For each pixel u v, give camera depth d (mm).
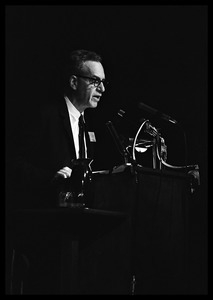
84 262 3633
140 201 3869
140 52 6207
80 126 4715
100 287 3652
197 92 6074
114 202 3869
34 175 4055
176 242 4020
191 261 5785
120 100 5996
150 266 3857
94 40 6105
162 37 6207
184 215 4109
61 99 4746
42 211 3344
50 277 3480
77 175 3949
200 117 6031
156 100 6105
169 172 4051
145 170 3918
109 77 6051
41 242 3539
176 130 5980
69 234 3445
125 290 3699
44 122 4473
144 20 6211
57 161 4449
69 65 4855
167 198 4016
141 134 5562
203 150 5973
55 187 4023
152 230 3895
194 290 5730
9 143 4430
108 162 5543
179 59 6176
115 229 3707
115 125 5832
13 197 4109
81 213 3293
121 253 3723
